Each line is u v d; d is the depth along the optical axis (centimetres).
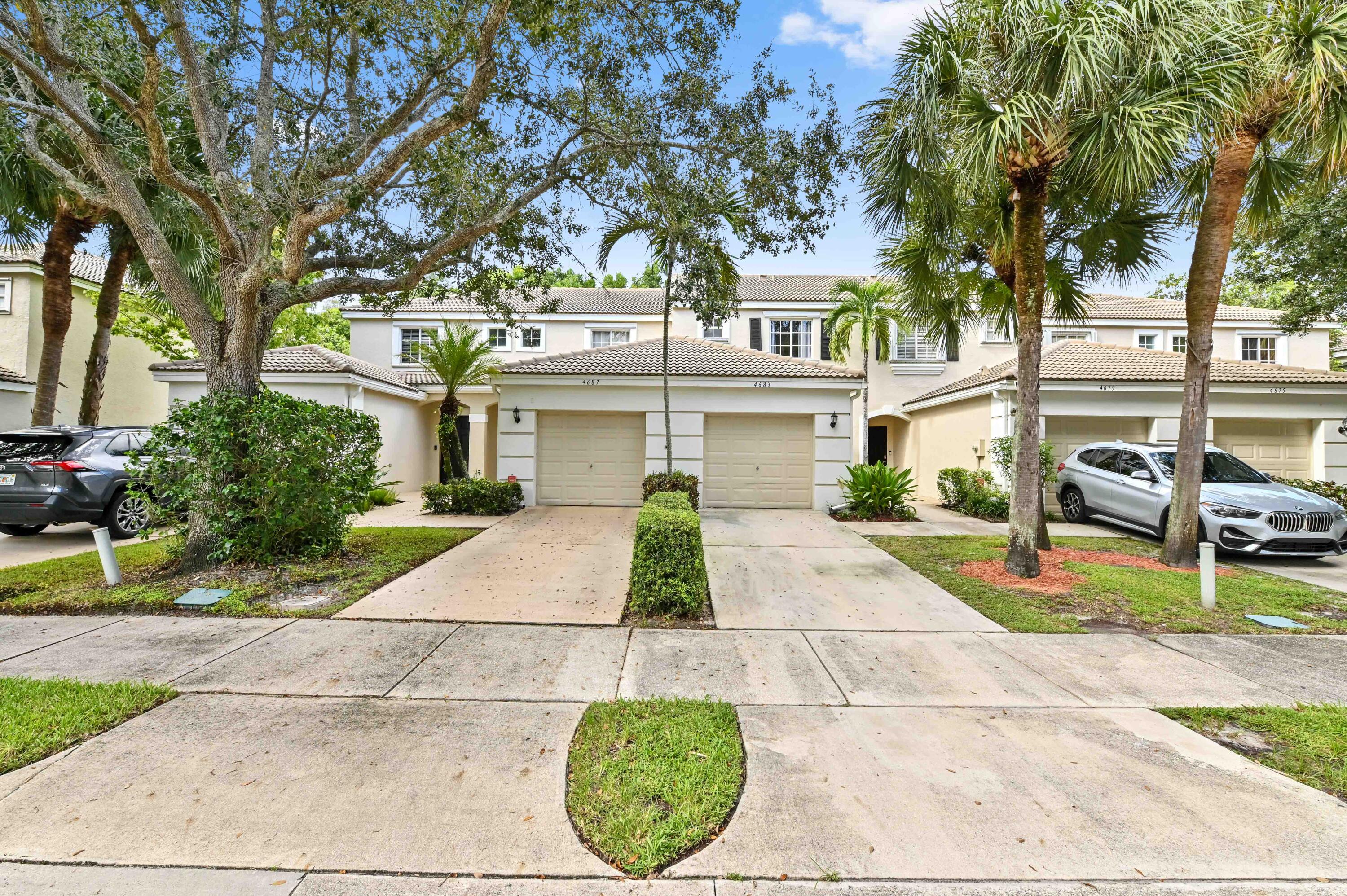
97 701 371
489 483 1243
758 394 1321
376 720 361
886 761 321
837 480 1309
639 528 612
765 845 254
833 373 1303
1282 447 1318
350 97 761
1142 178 604
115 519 920
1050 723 367
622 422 1352
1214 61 613
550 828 263
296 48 684
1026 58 619
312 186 668
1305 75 641
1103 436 1326
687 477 1223
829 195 796
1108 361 1387
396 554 804
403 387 1638
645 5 712
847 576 741
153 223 705
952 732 354
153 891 223
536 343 2047
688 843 255
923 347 1923
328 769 306
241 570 675
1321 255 1192
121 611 568
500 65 684
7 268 1523
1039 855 249
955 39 668
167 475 673
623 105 769
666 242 1077
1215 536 827
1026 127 626
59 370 1200
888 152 711
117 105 815
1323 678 440
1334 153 690
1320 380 1252
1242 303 2542
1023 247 718
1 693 379
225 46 723
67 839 250
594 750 327
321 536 732
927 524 1164
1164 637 530
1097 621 575
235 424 674
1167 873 239
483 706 383
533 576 717
